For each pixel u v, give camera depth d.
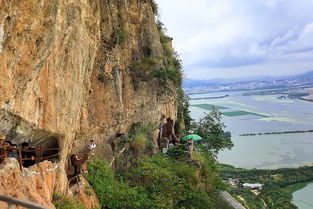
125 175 19.64
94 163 17.00
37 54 9.80
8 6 8.21
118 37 19.66
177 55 33.78
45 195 10.23
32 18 9.12
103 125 18.11
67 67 12.30
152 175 19.84
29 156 10.96
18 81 9.29
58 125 12.02
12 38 8.64
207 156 32.50
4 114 9.12
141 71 23.28
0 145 9.12
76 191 13.79
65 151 13.01
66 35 11.60
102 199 15.56
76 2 12.21
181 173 23.14
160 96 27.28
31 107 10.34
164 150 28.08
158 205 17.27
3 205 7.84
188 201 20.78
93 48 15.42
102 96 18.00
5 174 8.55
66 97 12.47
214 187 28.19
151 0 29.11
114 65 19.05
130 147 21.92
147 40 24.91
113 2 19.83
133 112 22.58
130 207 16.02
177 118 35.44
